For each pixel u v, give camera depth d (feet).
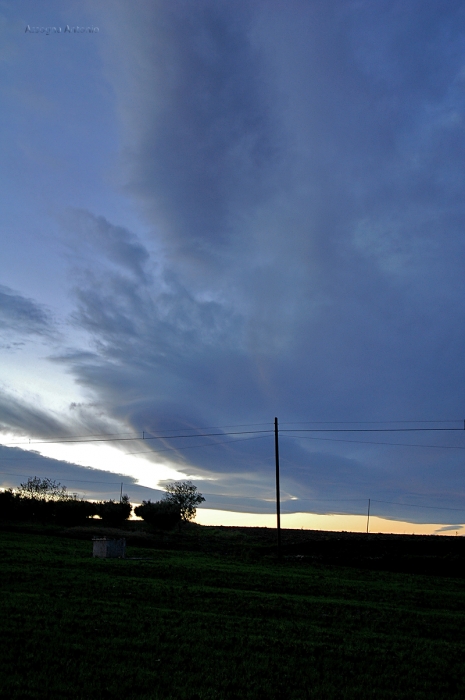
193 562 131.13
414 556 178.60
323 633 64.95
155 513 253.03
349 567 149.38
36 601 67.72
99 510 248.93
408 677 51.16
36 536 171.32
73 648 49.78
